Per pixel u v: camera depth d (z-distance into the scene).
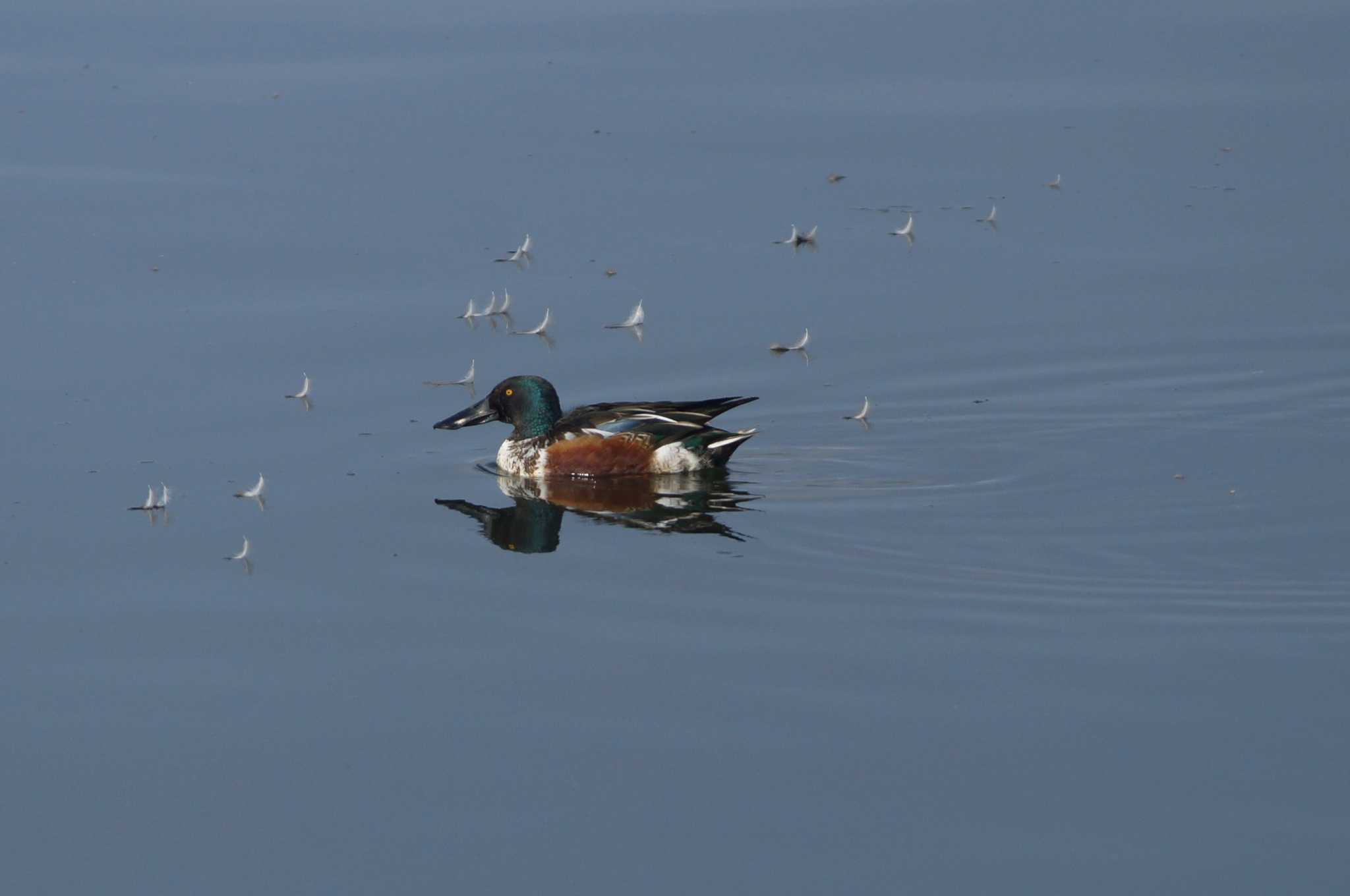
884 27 28.78
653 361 17.34
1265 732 10.08
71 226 20.44
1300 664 10.97
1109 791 9.51
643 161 22.77
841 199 21.56
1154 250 19.92
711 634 11.60
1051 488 14.55
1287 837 9.02
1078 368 17.19
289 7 30.00
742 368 17.23
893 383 16.94
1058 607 11.97
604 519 13.98
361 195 21.50
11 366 16.69
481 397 16.42
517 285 18.91
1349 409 16.27
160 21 29.17
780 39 28.14
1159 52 27.38
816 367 17.27
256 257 19.59
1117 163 22.75
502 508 14.28
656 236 20.31
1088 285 19.05
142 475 14.52
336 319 18.02
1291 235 20.23
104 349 17.11
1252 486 14.46
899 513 13.98
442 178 22.12
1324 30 28.00
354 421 15.90
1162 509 13.95
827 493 14.57
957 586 12.37
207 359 16.97
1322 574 12.49
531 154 23.00
